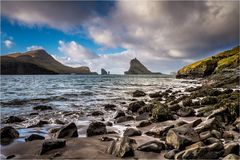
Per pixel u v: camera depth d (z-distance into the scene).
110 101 29.12
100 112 19.59
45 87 56.56
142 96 35.09
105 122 15.77
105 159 8.38
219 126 11.62
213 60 101.25
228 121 13.60
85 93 39.81
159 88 52.91
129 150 8.61
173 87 55.03
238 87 39.81
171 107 18.98
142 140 10.80
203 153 7.84
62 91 44.28
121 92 42.16
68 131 11.90
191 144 9.08
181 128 10.07
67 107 24.05
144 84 71.75
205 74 96.50
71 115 18.94
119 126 14.58
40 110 21.78
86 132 12.73
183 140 9.08
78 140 11.05
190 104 21.75
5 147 10.03
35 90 46.47
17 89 48.94
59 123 15.52
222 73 72.69
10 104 25.98
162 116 15.44
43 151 9.15
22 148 9.87
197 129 11.11
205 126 11.22
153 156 8.59
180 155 8.02
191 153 7.88
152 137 11.39
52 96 34.59
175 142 9.20
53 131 13.04
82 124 15.42
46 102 28.12
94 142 10.73
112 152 8.91
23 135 12.30
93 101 29.17
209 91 28.98
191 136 9.55
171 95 32.66
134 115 19.11
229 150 8.01
